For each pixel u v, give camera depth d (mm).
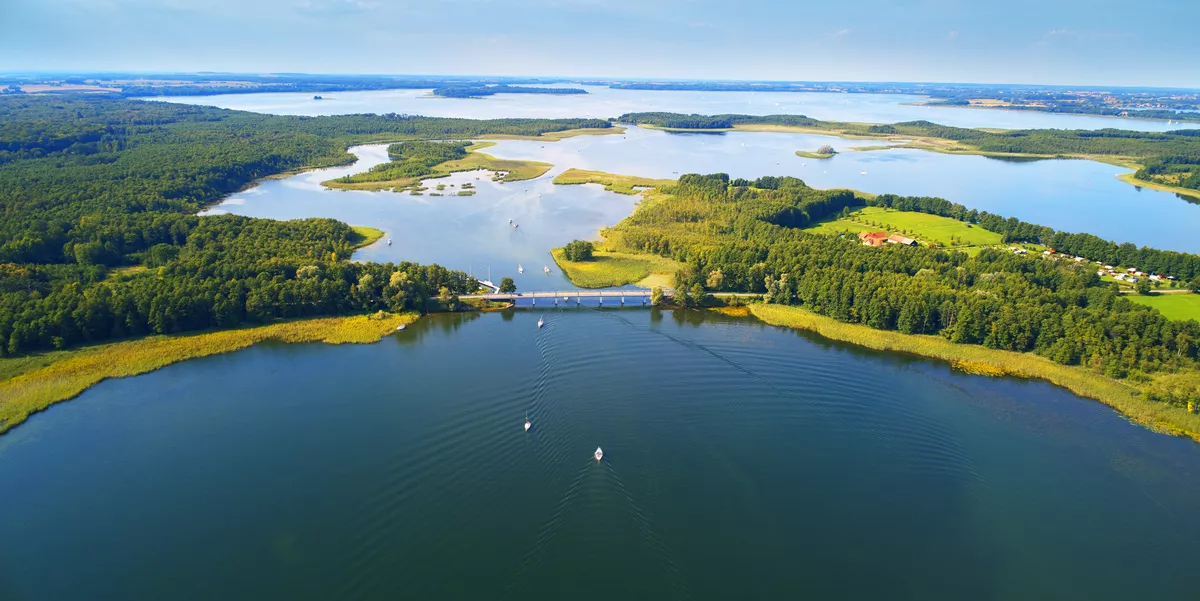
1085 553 103188
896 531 106375
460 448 124938
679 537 102875
